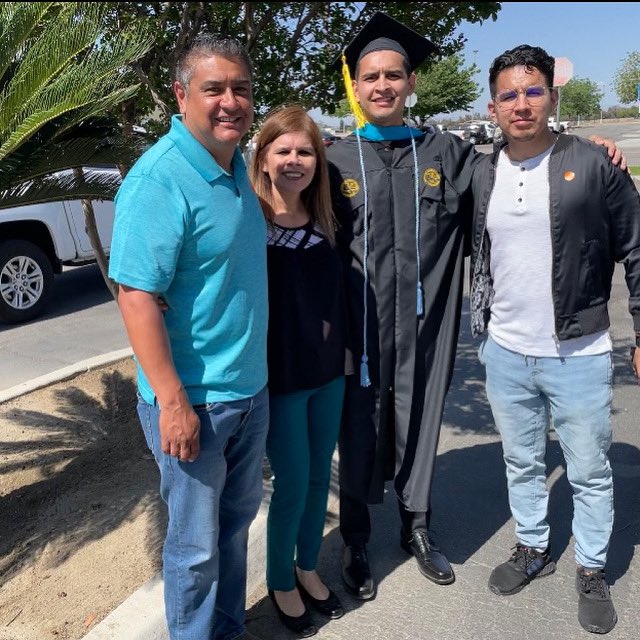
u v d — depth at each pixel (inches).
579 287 96.0
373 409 107.1
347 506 115.3
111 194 147.5
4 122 123.8
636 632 101.7
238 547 94.8
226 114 73.7
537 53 90.7
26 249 283.9
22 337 265.6
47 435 163.2
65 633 98.0
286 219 93.7
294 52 181.6
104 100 125.6
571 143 94.3
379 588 113.1
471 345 241.0
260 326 83.6
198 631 88.8
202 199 74.3
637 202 95.0
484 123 1594.5
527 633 102.0
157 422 81.1
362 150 104.3
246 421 85.3
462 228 109.7
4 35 123.1
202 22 176.2
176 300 77.2
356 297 103.7
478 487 144.4
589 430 100.2
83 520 127.6
